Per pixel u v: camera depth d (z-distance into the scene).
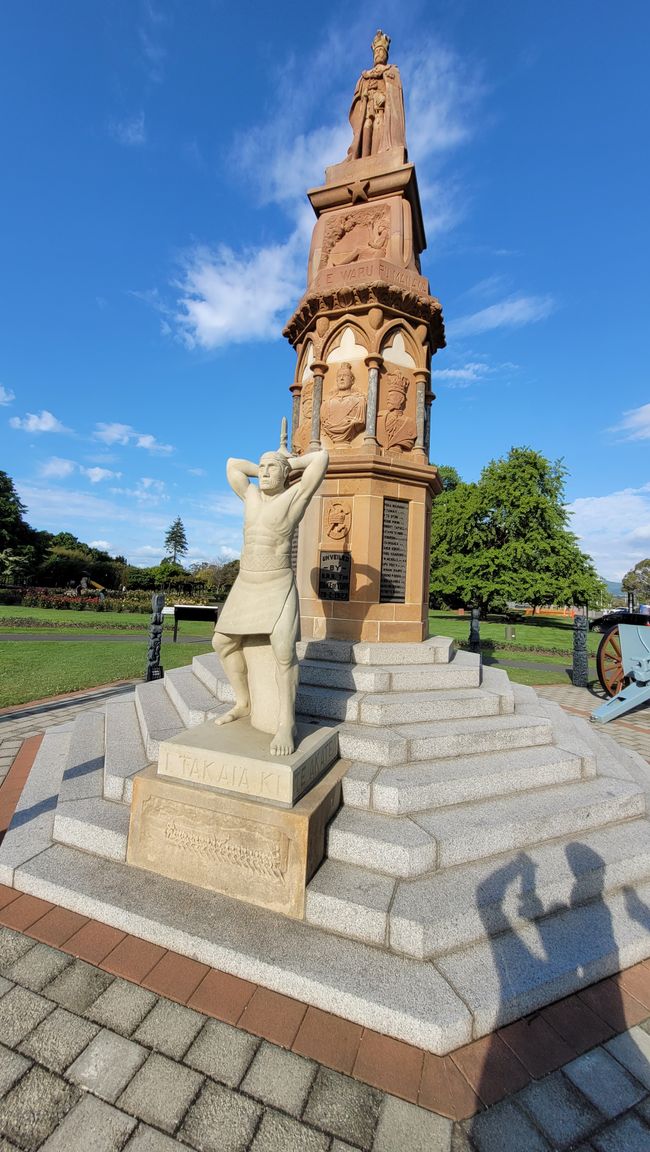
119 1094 1.78
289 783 2.64
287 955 2.29
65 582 48.84
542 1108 1.79
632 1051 2.05
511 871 2.78
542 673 13.04
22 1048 1.95
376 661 4.82
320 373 5.67
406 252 5.84
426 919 2.33
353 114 6.92
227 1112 1.73
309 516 5.50
